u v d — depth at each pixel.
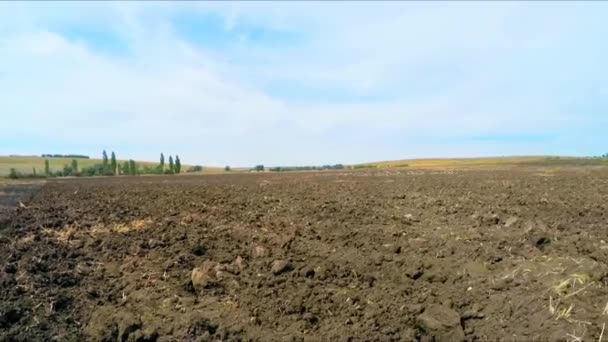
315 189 18.89
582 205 11.15
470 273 5.71
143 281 6.09
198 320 4.85
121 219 10.62
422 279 5.75
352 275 6.05
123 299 5.54
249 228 9.17
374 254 6.79
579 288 4.78
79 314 5.16
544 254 6.18
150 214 11.36
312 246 7.55
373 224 9.22
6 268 6.36
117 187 24.94
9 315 4.95
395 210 11.22
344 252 7.07
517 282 5.14
